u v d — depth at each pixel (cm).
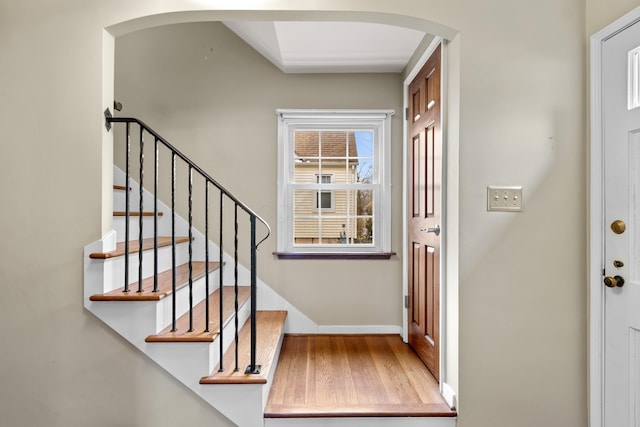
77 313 179
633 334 160
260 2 178
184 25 295
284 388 207
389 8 180
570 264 182
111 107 186
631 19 156
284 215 299
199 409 181
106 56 182
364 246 306
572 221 182
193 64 295
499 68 182
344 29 235
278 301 298
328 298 299
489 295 181
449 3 181
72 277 179
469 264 181
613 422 168
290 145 305
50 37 178
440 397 196
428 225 235
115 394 181
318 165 307
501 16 182
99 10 178
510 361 182
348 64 282
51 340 179
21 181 178
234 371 185
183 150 294
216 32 296
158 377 181
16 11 177
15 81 178
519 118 182
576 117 182
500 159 182
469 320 181
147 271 223
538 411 182
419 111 258
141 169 185
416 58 261
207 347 179
